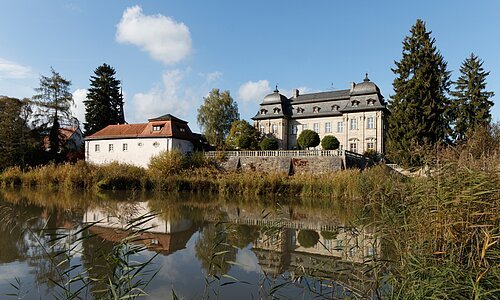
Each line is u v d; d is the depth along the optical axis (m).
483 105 33.59
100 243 7.94
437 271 3.86
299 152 30.20
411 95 27.22
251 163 31.61
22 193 20.78
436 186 4.98
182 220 11.85
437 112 27.08
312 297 4.88
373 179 17.67
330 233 9.84
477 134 17.69
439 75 28.52
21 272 6.02
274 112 50.28
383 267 5.24
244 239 8.91
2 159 32.38
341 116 45.84
